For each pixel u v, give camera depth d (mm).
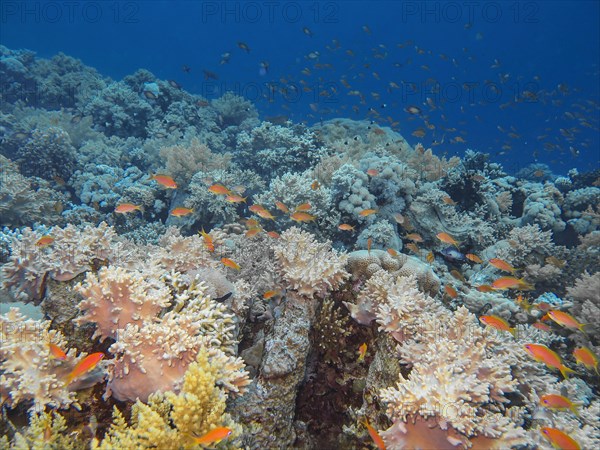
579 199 11164
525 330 5371
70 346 3426
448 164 12859
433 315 3828
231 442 2891
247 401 3467
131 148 15992
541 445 3049
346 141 13781
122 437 2496
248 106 21344
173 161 11414
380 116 15617
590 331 5773
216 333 3346
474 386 2947
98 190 11500
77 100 18953
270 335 4105
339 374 4250
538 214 10156
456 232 8922
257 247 5711
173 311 3258
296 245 4969
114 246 4242
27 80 19297
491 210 10828
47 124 14375
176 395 2764
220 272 4535
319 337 4254
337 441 3775
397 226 9133
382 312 3793
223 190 7145
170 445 2465
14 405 2680
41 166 11633
